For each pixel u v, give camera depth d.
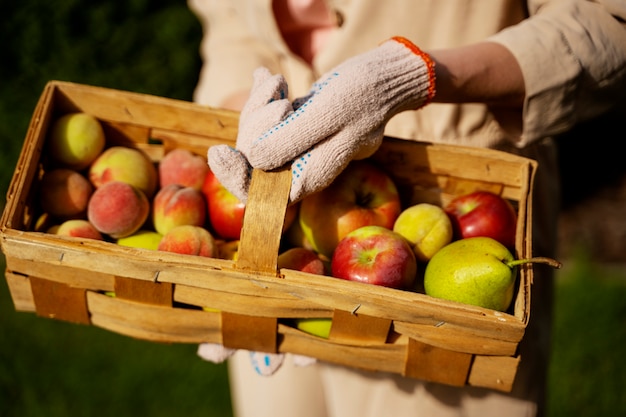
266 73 1.31
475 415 1.52
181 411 2.54
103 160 1.46
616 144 3.84
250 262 1.17
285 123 1.18
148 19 3.54
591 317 2.92
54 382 2.61
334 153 1.19
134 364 2.67
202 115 1.45
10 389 2.58
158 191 1.52
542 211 1.62
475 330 1.17
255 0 1.59
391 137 1.39
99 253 1.21
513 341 1.17
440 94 1.31
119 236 1.41
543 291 1.61
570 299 3.00
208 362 2.68
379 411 1.57
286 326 1.27
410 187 1.46
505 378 1.25
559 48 1.31
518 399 1.52
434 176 1.44
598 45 1.33
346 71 1.21
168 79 3.58
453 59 1.30
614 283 3.11
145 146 1.53
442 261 1.24
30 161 1.32
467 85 1.31
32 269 1.27
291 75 1.68
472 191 1.44
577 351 2.78
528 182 1.35
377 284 1.24
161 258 1.20
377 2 1.47
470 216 1.37
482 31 1.45
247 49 1.77
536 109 1.36
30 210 1.38
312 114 1.17
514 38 1.32
